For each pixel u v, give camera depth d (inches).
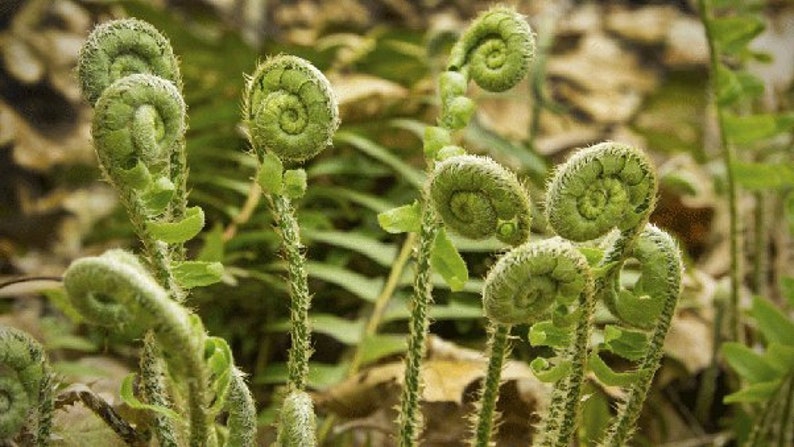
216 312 28.0
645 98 47.1
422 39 37.4
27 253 41.3
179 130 17.5
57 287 25.8
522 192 17.4
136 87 17.1
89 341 28.5
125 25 18.0
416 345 19.0
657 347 18.8
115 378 25.6
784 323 25.0
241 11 50.3
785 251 33.9
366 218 30.1
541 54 35.1
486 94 35.6
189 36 35.5
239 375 18.6
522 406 24.5
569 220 17.4
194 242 30.6
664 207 35.7
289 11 51.9
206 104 34.7
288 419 18.1
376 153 28.8
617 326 19.7
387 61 36.0
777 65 48.6
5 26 45.8
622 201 17.5
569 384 18.5
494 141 31.3
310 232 27.9
